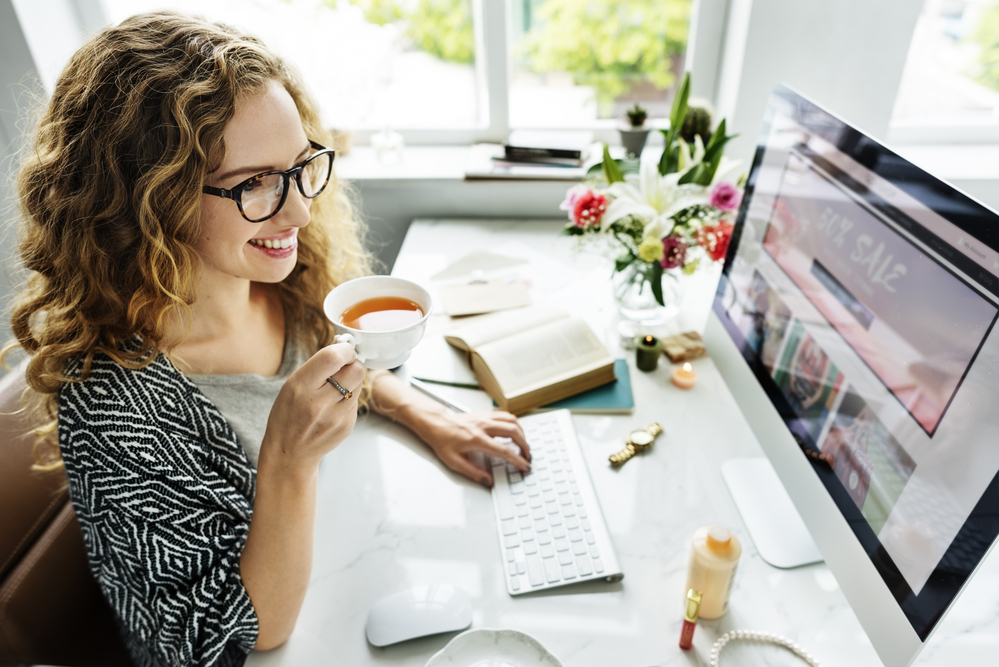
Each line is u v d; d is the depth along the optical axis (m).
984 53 1.53
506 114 1.76
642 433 0.99
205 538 0.72
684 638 0.69
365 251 1.77
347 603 0.77
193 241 0.71
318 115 0.84
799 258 0.81
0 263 1.47
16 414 0.87
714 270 1.45
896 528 0.62
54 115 0.67
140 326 0.73
